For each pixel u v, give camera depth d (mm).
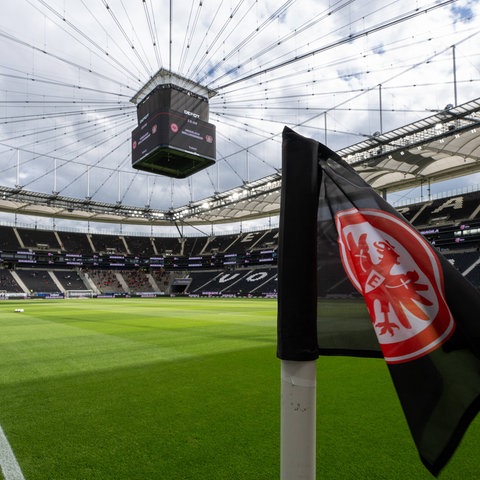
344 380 5223
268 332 11352
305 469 1261
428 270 1389
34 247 63719
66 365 6496
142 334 10945
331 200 1562
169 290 71688
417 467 2678
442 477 2564
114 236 74562
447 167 36625
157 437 3268
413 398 1260
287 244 1340
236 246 70562
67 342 9344
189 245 76875
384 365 6113
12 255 60625
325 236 1556
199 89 23156
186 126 20938
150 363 6621
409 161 33781
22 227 66125
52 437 3297
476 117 24438
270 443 3121
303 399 1266
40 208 54094
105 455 2918
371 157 31453
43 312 21453
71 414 3922
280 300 1328
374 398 4379
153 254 73938
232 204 51438
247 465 2723
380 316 1359
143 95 24688
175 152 20812
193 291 66500
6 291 56094
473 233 41938
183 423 3613
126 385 5113
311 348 1281
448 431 1232
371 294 1399
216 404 4223
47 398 4520
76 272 68250
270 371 5941
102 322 14953
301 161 1389
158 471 2648
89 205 52406
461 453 2951
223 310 23422
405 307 1359
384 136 28672
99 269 71188
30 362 6785
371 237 1464
